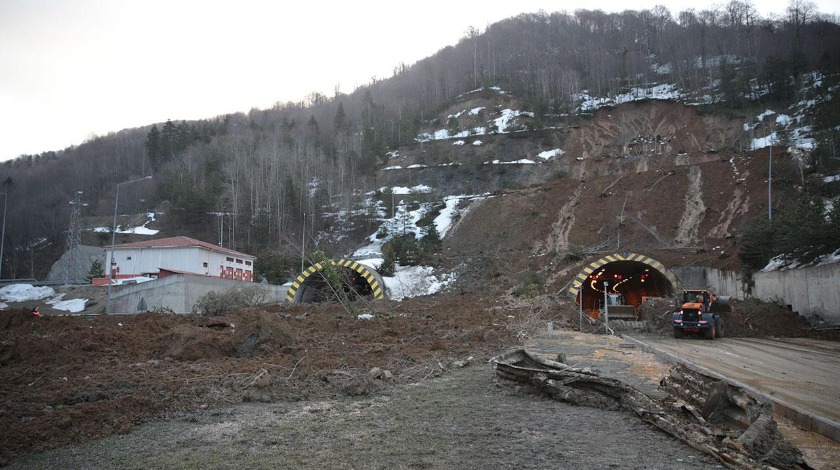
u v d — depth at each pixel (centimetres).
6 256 8062
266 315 1423
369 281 3525
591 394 892
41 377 1036
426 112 12525
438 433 707
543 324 2578
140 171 11588
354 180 8800
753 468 580
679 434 694
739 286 3083
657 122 9762
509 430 726
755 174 4594
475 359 1419
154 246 5109
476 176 8550
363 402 902
